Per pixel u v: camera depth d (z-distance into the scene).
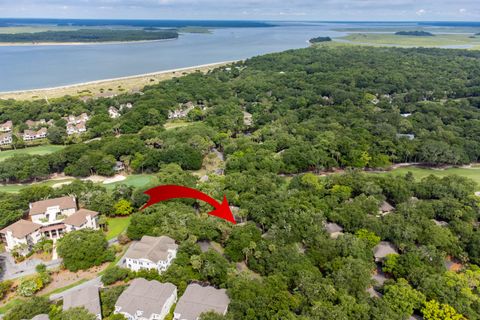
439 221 116.44
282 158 162.25
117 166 165.88
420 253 95.25
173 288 83.50
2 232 106.69
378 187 128.12
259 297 79.62
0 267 98.44
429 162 175.50
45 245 104.62
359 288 84.06
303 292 83.31
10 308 84.62
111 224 120.62
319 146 170.75
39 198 125.38
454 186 126.81
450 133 188.88
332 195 126.19
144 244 96.81
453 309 77.75
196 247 98.38
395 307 80.00
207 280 91.56
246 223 110.88
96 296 81.56
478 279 87.81
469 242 101.88
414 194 131.12
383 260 98.06
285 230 104.81
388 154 173.38
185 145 173.50
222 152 191.12
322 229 107.25
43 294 88.56
